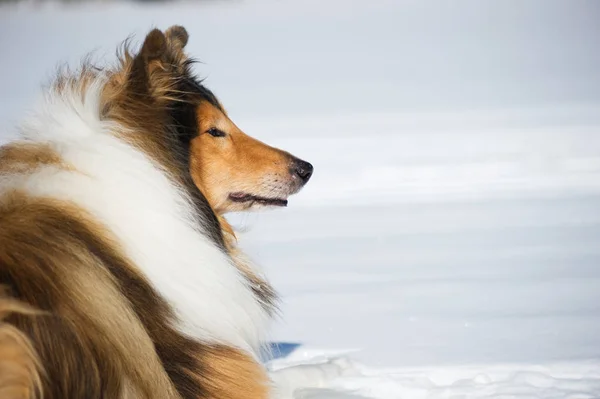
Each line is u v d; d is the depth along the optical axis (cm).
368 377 864
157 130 707
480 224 1573
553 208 1662
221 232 760
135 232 666
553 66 4178
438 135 2462
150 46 699
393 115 2909
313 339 998
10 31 6369
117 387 600
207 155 786
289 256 1409
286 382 841
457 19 6950
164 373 634
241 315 734
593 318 1036
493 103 3097
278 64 4634
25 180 654
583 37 5506
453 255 1369
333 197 1875
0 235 609
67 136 688
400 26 6600
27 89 3356
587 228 1503
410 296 1160
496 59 4597
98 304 607
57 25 6719
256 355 766
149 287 659
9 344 554
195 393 666
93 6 8444
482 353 928
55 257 605
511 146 2250
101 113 702
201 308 686
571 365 878
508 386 827
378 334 1009
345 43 5588
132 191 673
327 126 2702
